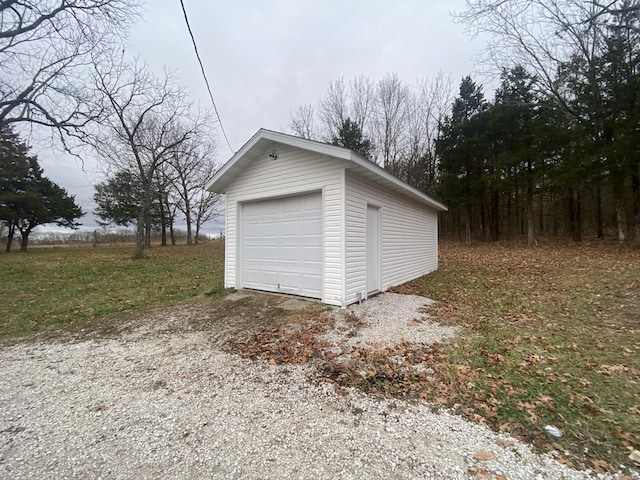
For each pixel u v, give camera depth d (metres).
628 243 13.16
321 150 4.94
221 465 1.78
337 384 2.76
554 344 3.58
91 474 1.72
